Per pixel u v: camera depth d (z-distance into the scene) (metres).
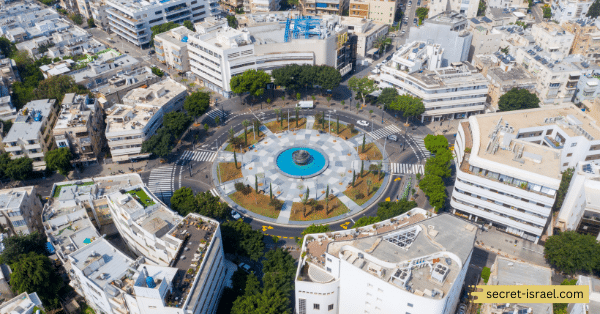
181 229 140.50
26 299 128.88
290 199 192.50
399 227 131.25
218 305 142.75
